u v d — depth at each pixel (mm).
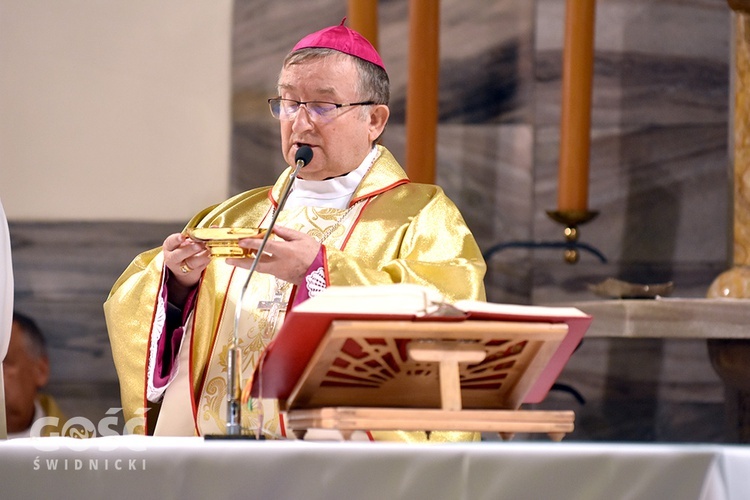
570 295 20953
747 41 18031
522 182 21188
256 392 7965
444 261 10844
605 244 21094
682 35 21172
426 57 18828
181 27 21453
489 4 21250
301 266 9586
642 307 15594
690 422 20547
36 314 20984
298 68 11055
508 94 21234
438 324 7320
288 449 6738
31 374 17391
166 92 21438
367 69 11242
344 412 7215
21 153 21219
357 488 6691
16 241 21078
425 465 6699
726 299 15914
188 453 6773
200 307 10898
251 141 21406
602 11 21203
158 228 21297
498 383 8055
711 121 21109
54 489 6801
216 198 21422
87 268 21109
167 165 21391
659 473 6699
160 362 10352
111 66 21391
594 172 21141
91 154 21312
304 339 7375
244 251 9438
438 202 11453
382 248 11117
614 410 20578
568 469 6715
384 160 11922
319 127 11102
